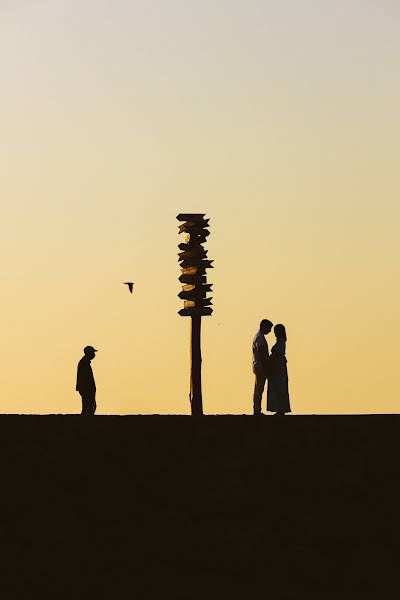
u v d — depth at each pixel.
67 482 28.50
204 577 28.06
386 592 28.11
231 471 28.45
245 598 27.88
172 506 28.39
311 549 28.27
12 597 27.91
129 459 28.55
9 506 28.38
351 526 28.39
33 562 28.11
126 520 28.36
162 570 28.16
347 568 28.30
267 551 28.20
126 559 28.20
